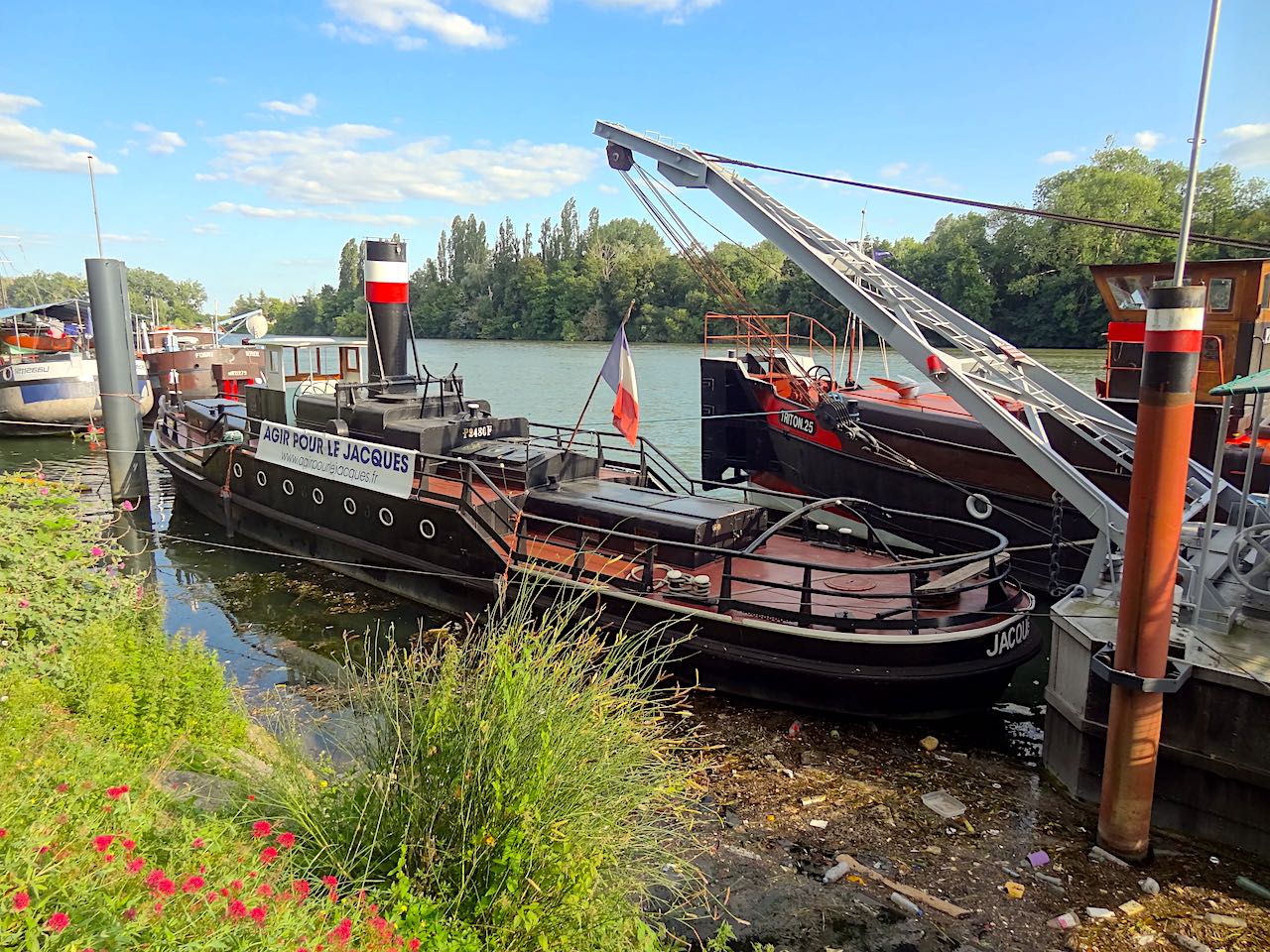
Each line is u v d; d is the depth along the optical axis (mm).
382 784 4348
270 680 9766
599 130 13047
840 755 7953
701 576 9414
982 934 5488
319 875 3941
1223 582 7477
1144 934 5457
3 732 4348
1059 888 5941
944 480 14125
